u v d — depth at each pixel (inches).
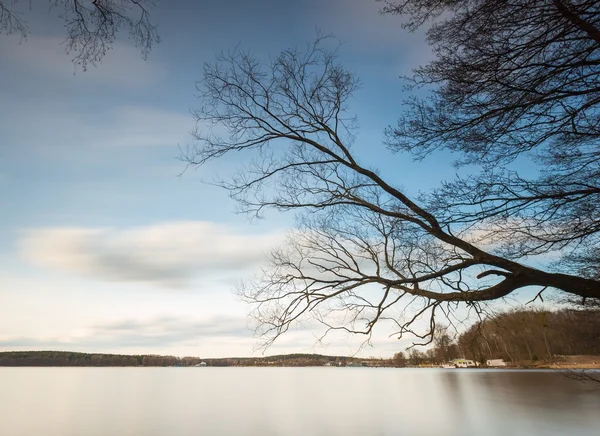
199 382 4729.3
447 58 196.1
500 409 1672.0
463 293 253.0
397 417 1537.9
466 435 1173.1
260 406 2028.8
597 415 1472.7
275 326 290.7
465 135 209.8
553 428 1244.5
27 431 1321.4
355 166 271.7
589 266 240.5
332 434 1235.9
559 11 165.6
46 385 3959.2
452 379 4008.4
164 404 2166.6
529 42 177.8
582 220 207.5
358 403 2091.5
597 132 195.8
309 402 2202.3
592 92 182.7
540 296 250.8
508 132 201.5
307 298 284.5
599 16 168.9
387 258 284.5
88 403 2239.2
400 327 284.7
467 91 197.2
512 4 173.0
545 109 194.2
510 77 189.0
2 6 134.5
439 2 185.3
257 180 297.3
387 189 264.5
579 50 180.5
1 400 2391.7
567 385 2731.3
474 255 239.3
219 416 1648.6
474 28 185.5
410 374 6889.8
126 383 4407.0
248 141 286.0
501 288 240.7
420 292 266.4
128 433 1278.3
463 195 216.5
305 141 283.3
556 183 205.6
